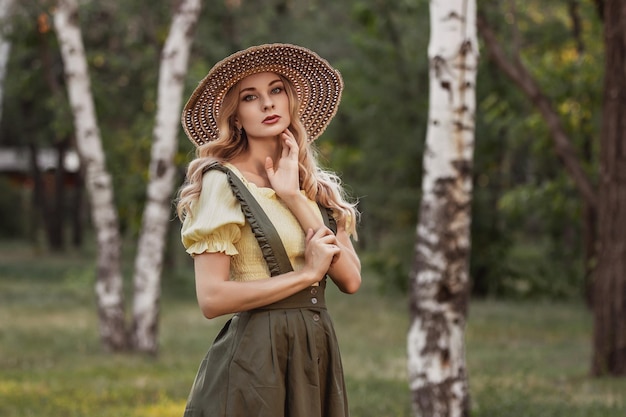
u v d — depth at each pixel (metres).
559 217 19.53
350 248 3.91
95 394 10.07
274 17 24.47
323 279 3.78
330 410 3.67
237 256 3.66
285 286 3.54
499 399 9.47
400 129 22.92
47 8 16.56
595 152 18.41
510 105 19.89
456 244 7.59
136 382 11.09
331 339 3.70
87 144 14.31
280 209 3.69
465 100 7.50
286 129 3.82
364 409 9.27
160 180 14.09
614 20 11.12
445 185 7.57
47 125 35.56
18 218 46.47
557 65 17.56
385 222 25.50
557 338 17.02
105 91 19.81
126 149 21.64
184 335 16.92
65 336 15.87
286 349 3.60
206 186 3.66
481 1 12.97
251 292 3.52
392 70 22.56
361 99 22.73
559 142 12.90
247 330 3.60
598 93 16.27
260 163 3.81
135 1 21.11
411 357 7.71
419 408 7.63
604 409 8.87
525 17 20.12
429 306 7.62
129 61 21.77
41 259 36.94
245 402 3.56
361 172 23.83
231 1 23.02
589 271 19.55
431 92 7.59
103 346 14.21
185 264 35.88
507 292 24.36
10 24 17.02
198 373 3.74
